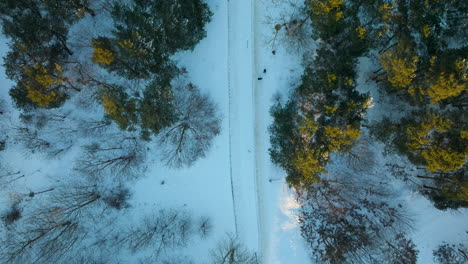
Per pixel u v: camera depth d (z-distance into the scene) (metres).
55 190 27.64
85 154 27.70
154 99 24.88
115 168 27.58
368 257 27.75
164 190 28.14
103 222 27.81
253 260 27.73
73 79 27.02
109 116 25.30
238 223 28.45
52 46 26.11
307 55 27.84
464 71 21.66
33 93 23.42
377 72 28.28
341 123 25.20
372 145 28.50
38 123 27.52
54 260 26.89
